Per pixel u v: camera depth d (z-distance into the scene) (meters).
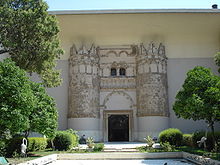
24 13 14.27
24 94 9.30
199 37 26.48
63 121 25.59
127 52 27.38
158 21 24.95
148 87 24.95
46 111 12.55
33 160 10.86
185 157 13.94
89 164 12.30
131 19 24.72
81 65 25.48
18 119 9.17
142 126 24.67
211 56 26.89
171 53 26.97
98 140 25.02
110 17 24.48
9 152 13.26
